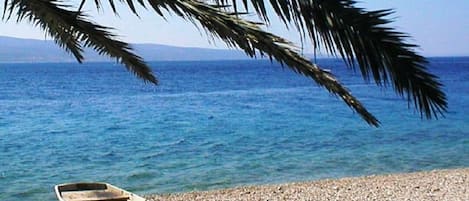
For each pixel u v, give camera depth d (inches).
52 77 3516.2
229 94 2046.0
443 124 1096.8
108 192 402.9
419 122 1131.9
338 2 95.2
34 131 1008.2
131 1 121.8
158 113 1364.4
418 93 97.9
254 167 679.1
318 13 96.3
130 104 1614.2
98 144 856.9
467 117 1210.0
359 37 95.3
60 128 1059.3
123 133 991.0
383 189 542.9
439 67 5270.7
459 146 844.0
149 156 753.0
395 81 97.2
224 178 618.8
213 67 6486.2
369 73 97.0
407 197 508.4
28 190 559.2
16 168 663.8
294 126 1095.6
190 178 618.2
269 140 903.7
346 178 607.2
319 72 117.6
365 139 910.4
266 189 550.6
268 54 116.1
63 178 615.2
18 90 2194.9
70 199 377.1
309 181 593.6
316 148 822.5
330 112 1378.0
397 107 1489.9
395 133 979.9
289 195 525.0
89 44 266.7
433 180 581.6
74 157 742.5
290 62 116.6
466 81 2800.2
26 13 208.5
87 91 2169.0
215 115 1318.9
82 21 223.3
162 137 941.2
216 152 786.8
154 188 573.0
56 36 260.5
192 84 2743.6
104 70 5241.1
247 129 1052.5
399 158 748.0
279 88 2427.4
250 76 3767.2
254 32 114.1
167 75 3909.9
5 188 565.6
